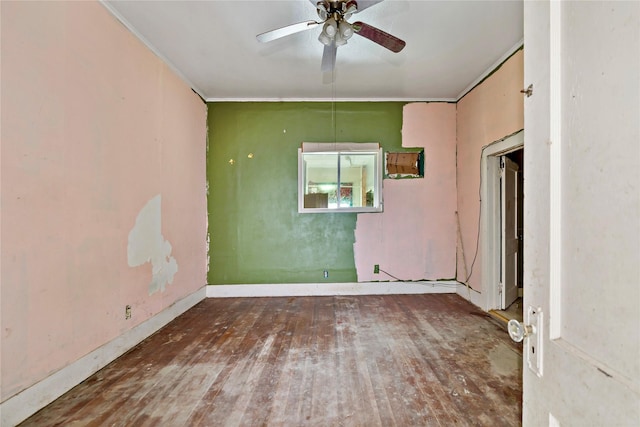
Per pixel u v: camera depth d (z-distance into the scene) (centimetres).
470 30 274
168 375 219
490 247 357
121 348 251
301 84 387
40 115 183
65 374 198
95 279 225
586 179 58
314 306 379
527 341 74
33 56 179
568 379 62
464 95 408
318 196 437
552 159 66
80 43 212
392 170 433
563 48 63
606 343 54
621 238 51
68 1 203
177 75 346
